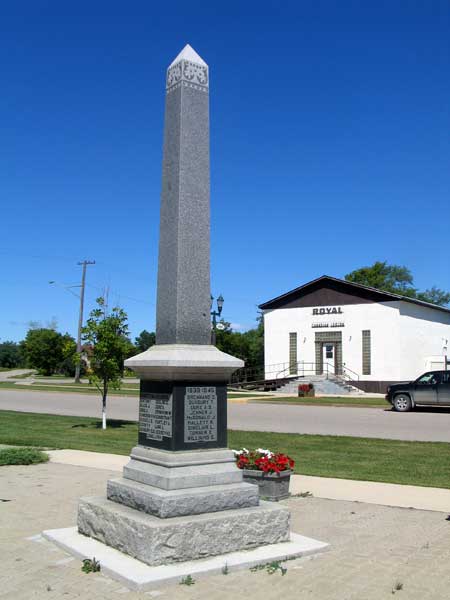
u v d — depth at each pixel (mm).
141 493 6508
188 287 7332
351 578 5848
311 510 8758
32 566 6148
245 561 6129
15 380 70000
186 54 7863
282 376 46250
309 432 18953
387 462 13109
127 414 26203
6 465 12727
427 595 5422
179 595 5383
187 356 6871
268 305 47500
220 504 6578
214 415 7070
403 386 27234
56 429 19938
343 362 43875
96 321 20078
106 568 5902
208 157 7805
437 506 9008
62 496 9602
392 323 42062
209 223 7672
